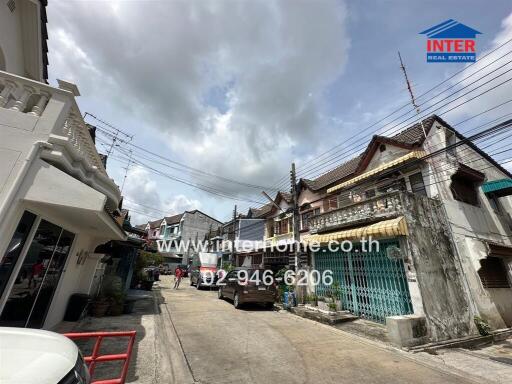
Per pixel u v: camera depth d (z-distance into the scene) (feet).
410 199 27.40
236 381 14.19
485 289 29.71
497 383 15.39
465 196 35.09
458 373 16.61
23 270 15.40
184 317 29.68
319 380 14.67
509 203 42.86
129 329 23.12
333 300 31.48
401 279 26.22
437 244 27.40
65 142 13.94
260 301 37.37
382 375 15.70
